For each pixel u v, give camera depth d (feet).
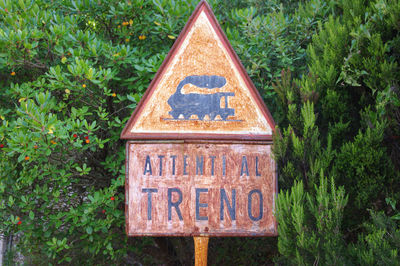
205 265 10.07
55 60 14.10
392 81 9.23
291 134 10.08
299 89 10.80
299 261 8.55
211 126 10.24
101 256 18.02
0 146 13.12
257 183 10.19
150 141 10.19
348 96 10.59
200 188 10.13
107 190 13.53
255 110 10.34
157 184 10.12
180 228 10.03
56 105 14.11
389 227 8.50
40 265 19.36
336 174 9.65
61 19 13.93
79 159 14.35
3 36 11.85
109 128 13.97
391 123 9.50
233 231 10.05
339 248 8.43
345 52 10.40
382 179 9.05
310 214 9.29
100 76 12.34
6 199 14.79
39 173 14.21
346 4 11.16
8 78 15.24
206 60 10.41
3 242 20.42
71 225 14.73
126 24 14.15
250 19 14.47
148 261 19.44
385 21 9.77
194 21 10.48
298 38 14.58
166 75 10.32
